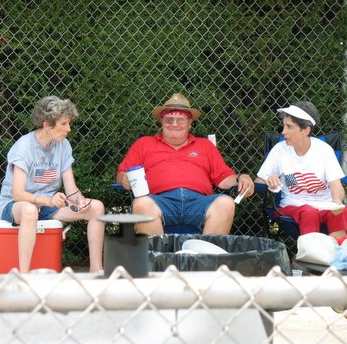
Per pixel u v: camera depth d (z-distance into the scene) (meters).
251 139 19.89
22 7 18.73
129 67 19.20
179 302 5.43
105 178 19.06
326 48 19.91
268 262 10.60
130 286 5.36
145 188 16.44
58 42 18.91
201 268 10.31
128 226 6.49
